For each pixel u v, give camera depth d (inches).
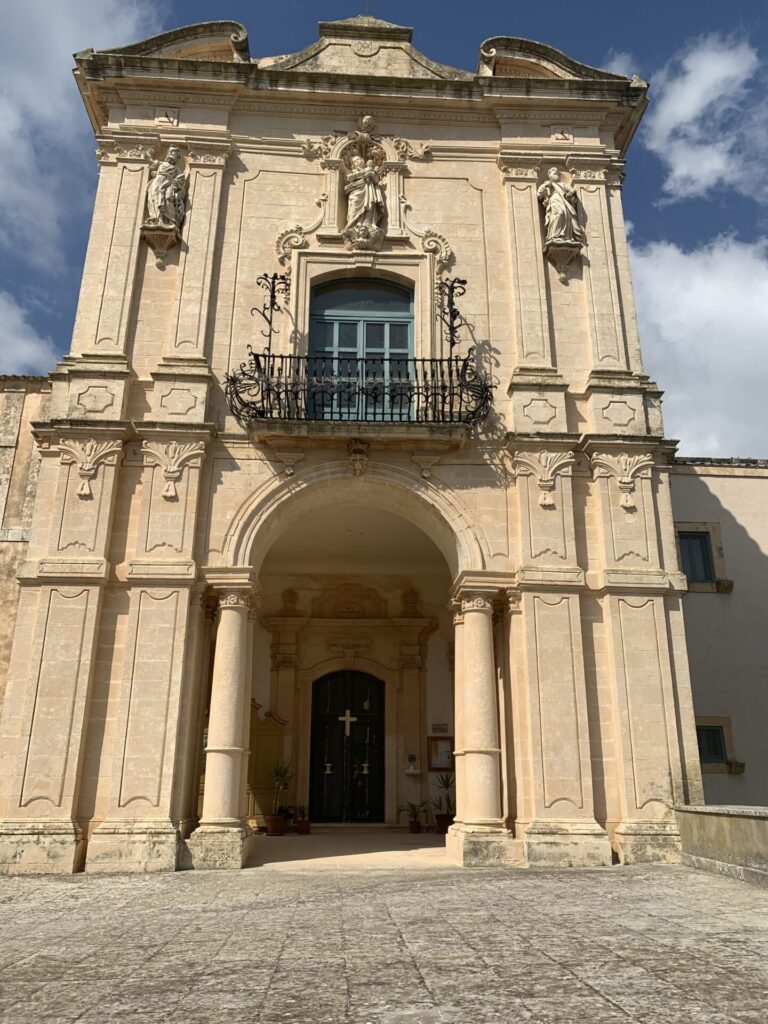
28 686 355.9
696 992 145.0
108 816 344.8
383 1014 134.2
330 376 433.4
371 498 428.1
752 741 545.6
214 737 363.9
